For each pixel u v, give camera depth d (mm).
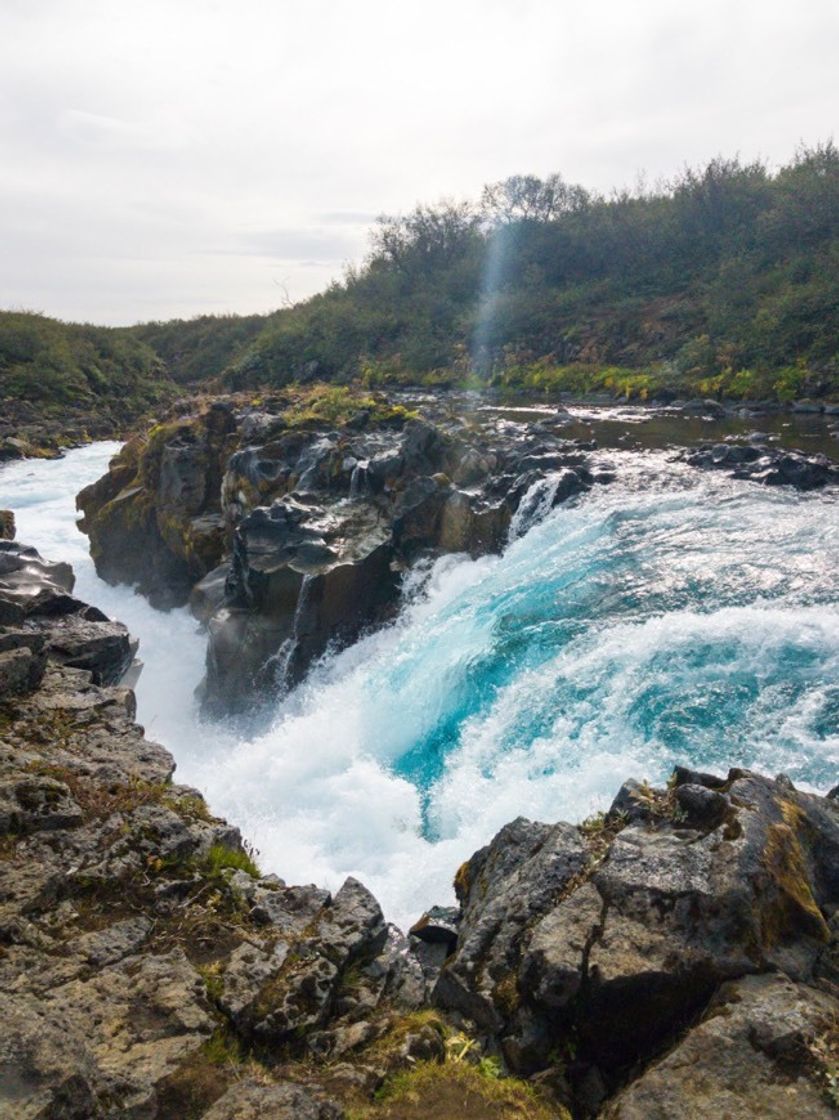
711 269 38031
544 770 8062
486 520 13734
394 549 14211
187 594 19031
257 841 8859
